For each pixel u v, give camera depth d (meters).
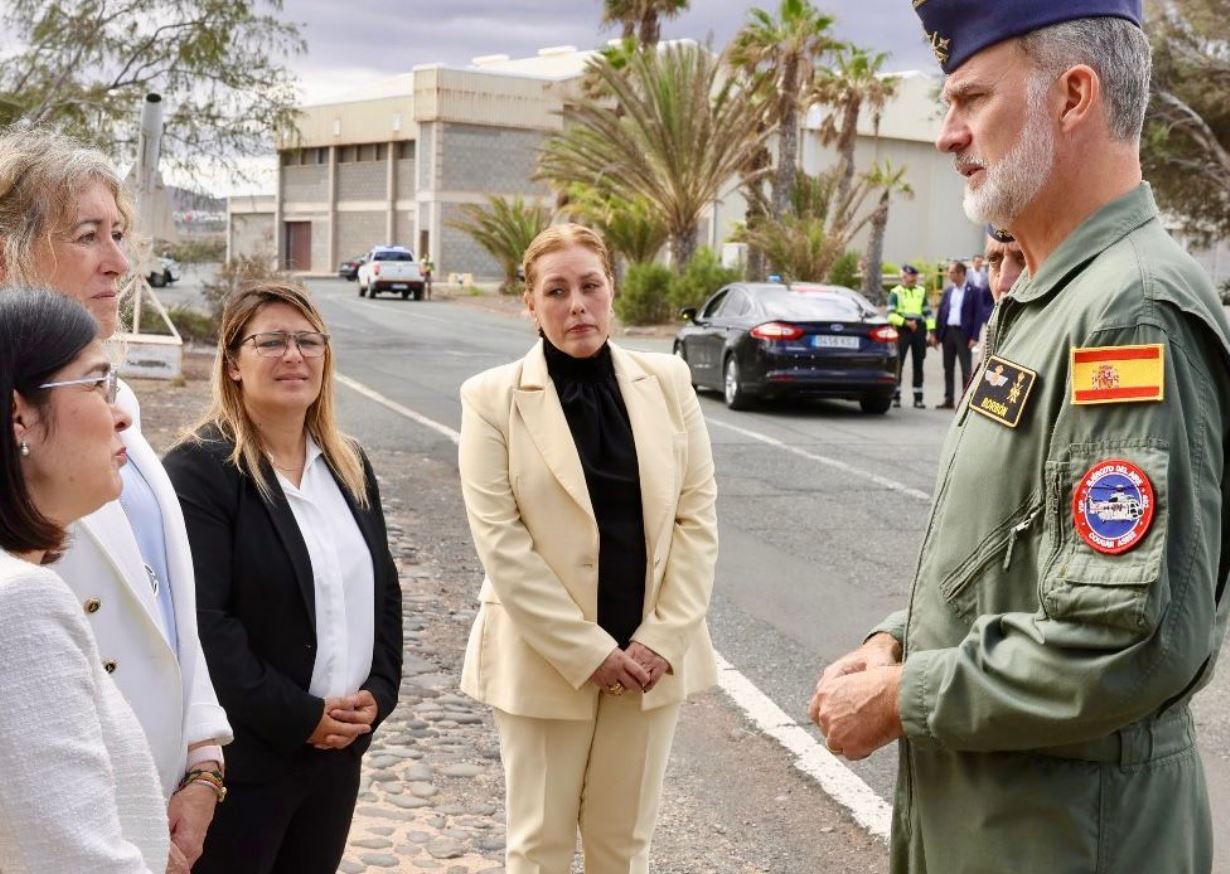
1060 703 1.82
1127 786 1.93
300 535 2.90
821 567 7.66
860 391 14.66
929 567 2.13
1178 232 34.50
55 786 1.58
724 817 4.31
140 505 2.51
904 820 2.25
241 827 2.78
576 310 3.22
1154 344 1.81
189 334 20.06
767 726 5.11
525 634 3.13
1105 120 2.01
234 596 2.84
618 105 34.94
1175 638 1.78
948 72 2.14
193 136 18.62
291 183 72.69
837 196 38.53
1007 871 1.99
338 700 2.88
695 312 16.73
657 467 3.25
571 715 3.16
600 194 33.75
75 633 1.66
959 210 56.22
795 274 32.28
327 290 50.53
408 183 64.75
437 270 61.66
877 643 2.38
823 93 39.44
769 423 13.99
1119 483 1.79
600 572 3.23
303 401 2.94
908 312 15.77
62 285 2.47
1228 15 30.33
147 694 2.36
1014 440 1.99
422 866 3.80
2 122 16.34
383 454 11.22
